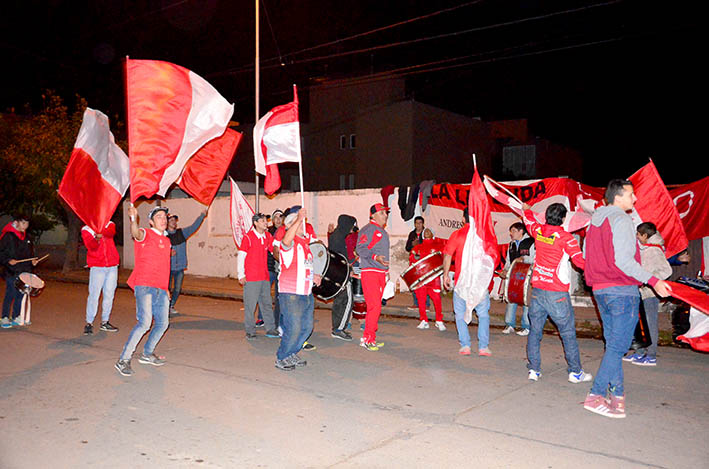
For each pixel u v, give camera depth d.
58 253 30.92
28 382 6.72
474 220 8.02
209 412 5.69
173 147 7.18
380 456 4.64
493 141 38.78
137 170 6.98
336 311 9.33
